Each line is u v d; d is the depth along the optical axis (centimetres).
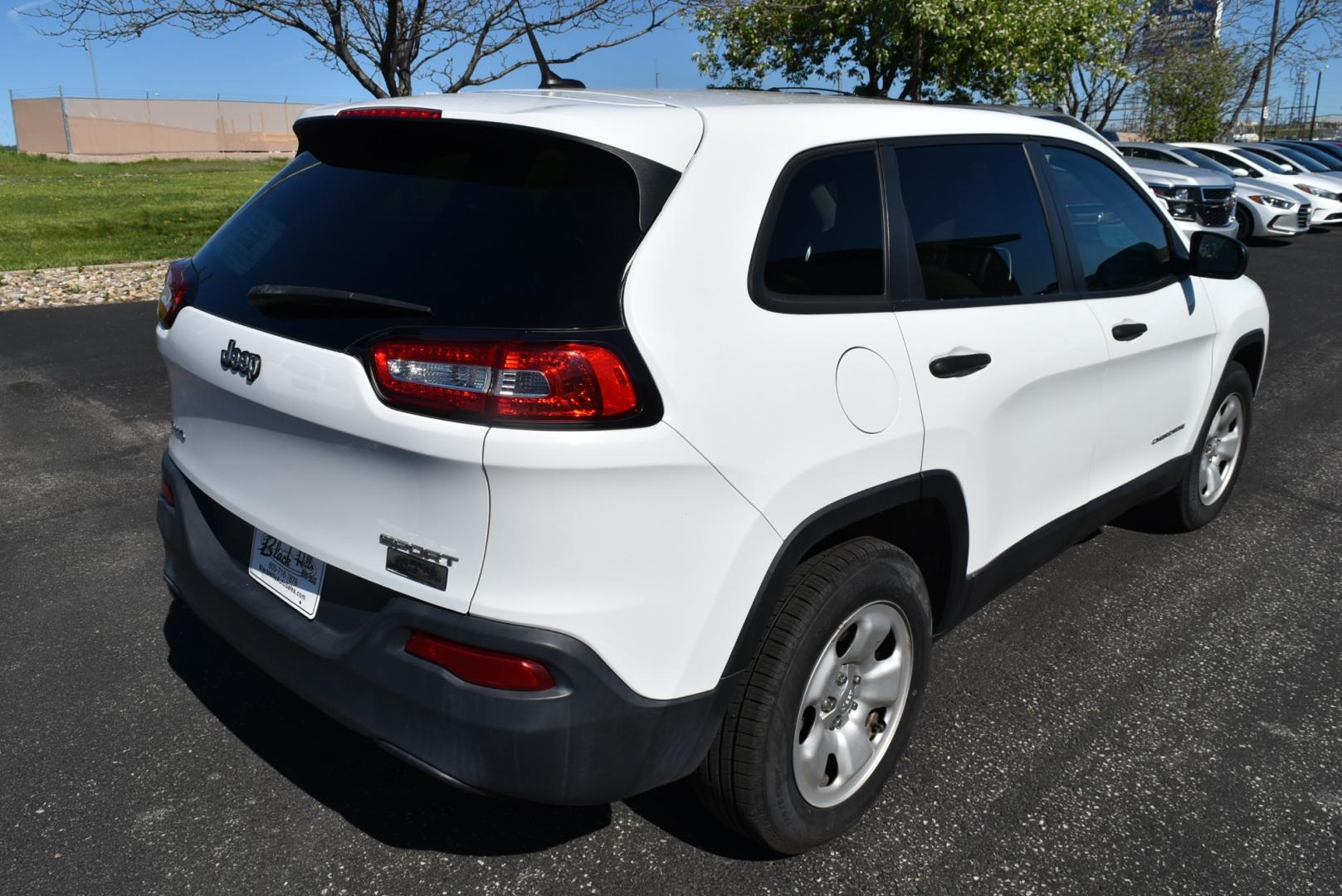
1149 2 1761
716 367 216
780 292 235
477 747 209
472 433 198
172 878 250
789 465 228
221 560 265
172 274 284
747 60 1634
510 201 221
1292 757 310
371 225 234
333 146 265
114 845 260
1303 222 1795
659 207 216
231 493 257
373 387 210
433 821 273
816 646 240
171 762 294
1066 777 297
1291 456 610
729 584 222
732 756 236
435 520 208
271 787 284
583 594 205
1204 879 258
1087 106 2383
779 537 229
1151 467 407
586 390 199
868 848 266
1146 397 384
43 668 341
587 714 209
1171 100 2938
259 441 244
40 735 304
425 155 241
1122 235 372
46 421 606
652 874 255
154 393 666
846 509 243
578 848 263
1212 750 312
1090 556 455
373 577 220
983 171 308
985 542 303
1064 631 385
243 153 4625
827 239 250
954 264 288
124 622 373
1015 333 300
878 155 272
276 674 243
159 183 2572
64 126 4453
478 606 205
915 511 284
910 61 1588
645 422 204
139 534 451
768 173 237
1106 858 265
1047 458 327
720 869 257
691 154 226
